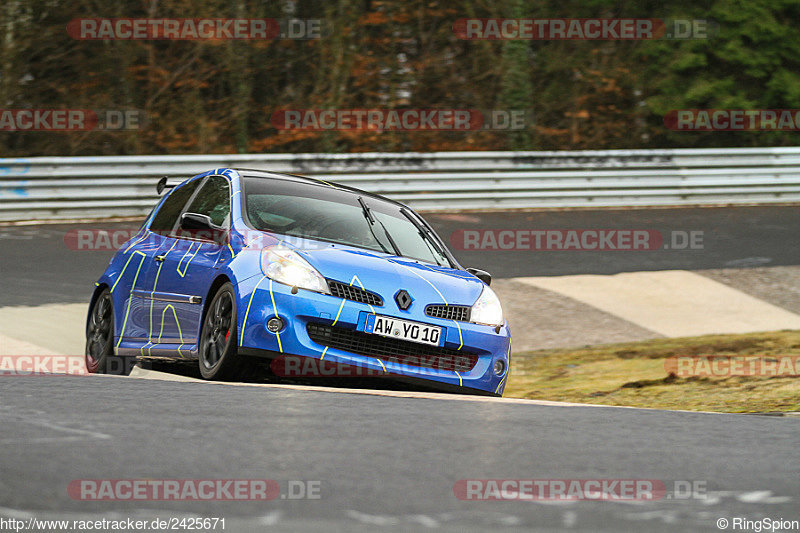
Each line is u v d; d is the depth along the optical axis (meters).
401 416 15.26
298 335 21.16
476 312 23.02
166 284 24.31
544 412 16.48
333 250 22.67
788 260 55.84
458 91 101.06
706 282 50.28
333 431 13.46
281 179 25.75
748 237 61.44
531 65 106.50
